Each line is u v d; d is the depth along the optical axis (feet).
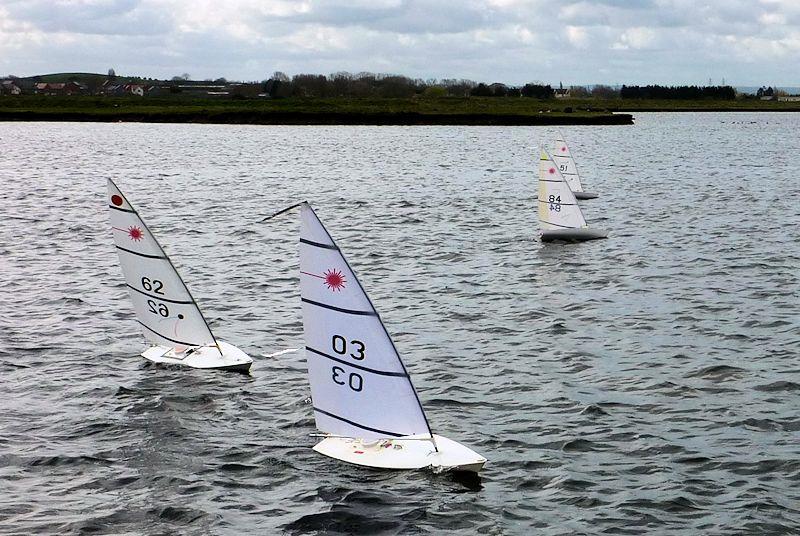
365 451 87.61
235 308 148.66
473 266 184.44
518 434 94.89
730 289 161.38
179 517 77.15
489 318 142.41
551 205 212.84
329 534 74.74
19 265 182.70
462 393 107.34
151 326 117.91
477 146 595.88
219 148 572.51
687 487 82.79
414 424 85.35
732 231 226.17
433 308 149.18
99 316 141.38
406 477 83.76
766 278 169.99
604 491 82.12
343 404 87.45
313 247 83.20
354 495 80.74
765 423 97.60
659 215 256.52
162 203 292.81
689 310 146.20
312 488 82.02
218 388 107.24
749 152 531.91
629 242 210.18
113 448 90.48
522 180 370.53
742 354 122.01
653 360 119.75
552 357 121.49
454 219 252.62
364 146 595.06
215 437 93.20
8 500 79.46
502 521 76.79
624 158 486.38
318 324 85.76
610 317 142.31
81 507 78.54
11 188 332.80
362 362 84.94
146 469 85.92
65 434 93.86
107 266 181.78
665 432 95.40
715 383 110.63
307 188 342.23
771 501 79.97
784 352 122.72
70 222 242.99
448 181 367.45
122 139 655.35
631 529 75.66
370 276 175.73
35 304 149.38
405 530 75.20
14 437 92.94
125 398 104.12
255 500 80.18
